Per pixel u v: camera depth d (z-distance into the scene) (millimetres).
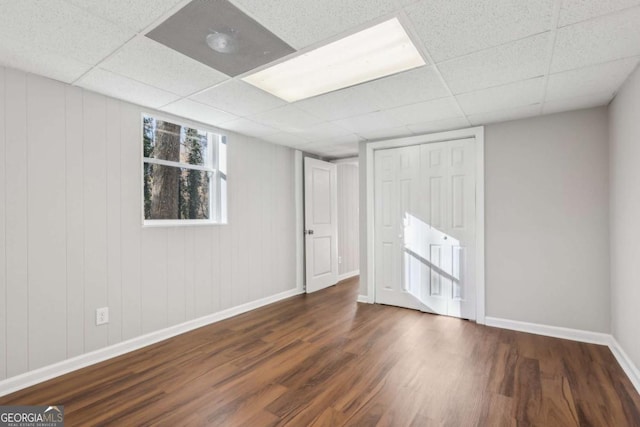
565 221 2912
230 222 3619
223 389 2059
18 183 2119
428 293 3695
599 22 1598
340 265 5723
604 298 2744
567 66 2061
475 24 1622
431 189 3691
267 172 4141
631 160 2164
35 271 2184
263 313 3703
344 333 3043
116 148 2633
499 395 1970
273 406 1874
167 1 1457
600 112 2775
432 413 1799
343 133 3740
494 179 3256
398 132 3678
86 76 2227
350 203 6035
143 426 1696
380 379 2174
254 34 1731
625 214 2303
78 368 2361
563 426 1685
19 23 1605
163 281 2955
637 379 2035
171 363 2436
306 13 1551
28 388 2086
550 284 2973
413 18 1580
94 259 2484
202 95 2576
